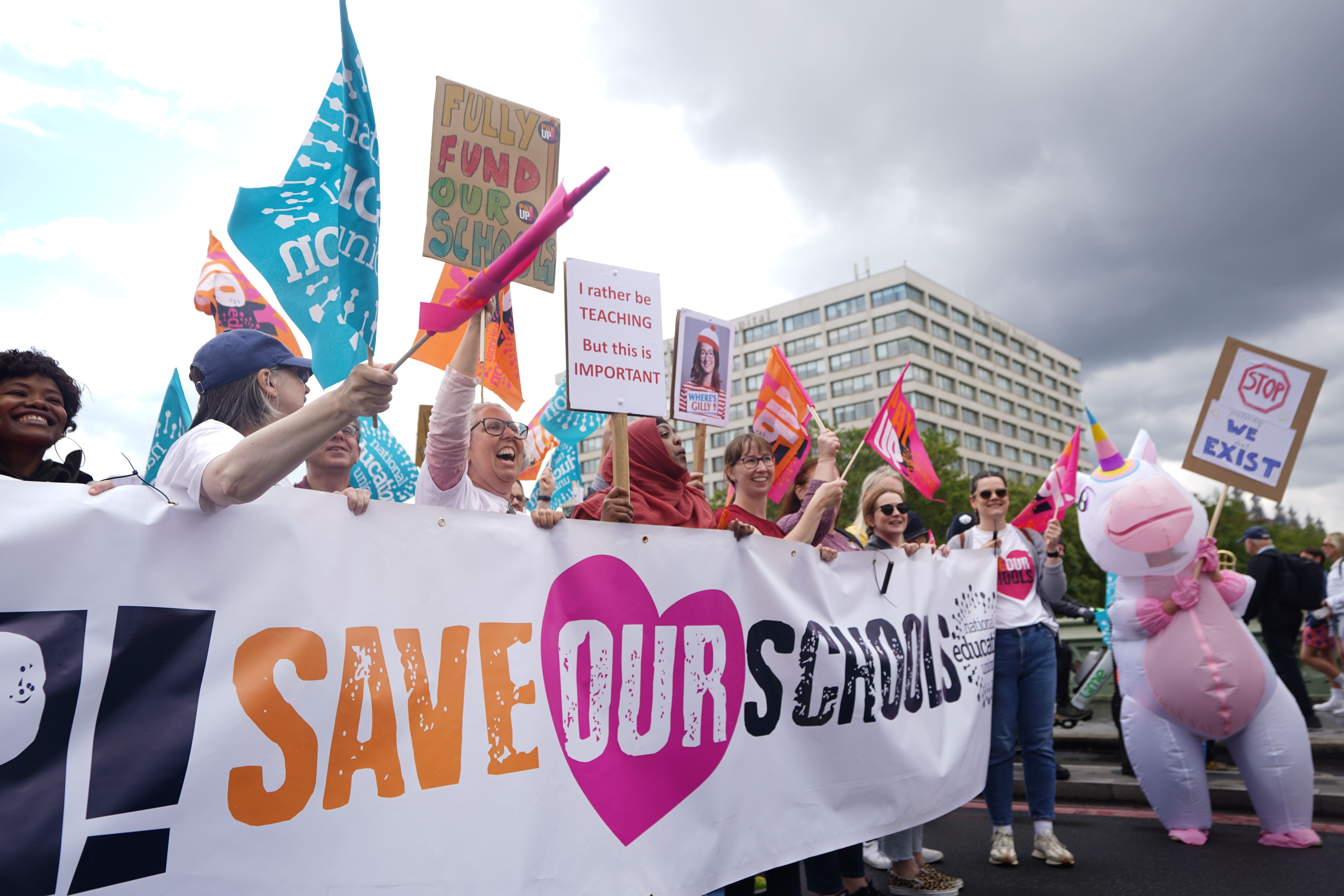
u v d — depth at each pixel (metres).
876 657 3.30
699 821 2.57
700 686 2.68
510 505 3.18
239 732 1.73
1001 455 91.00
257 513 1.83
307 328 2.66
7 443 2.28
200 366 2.12
